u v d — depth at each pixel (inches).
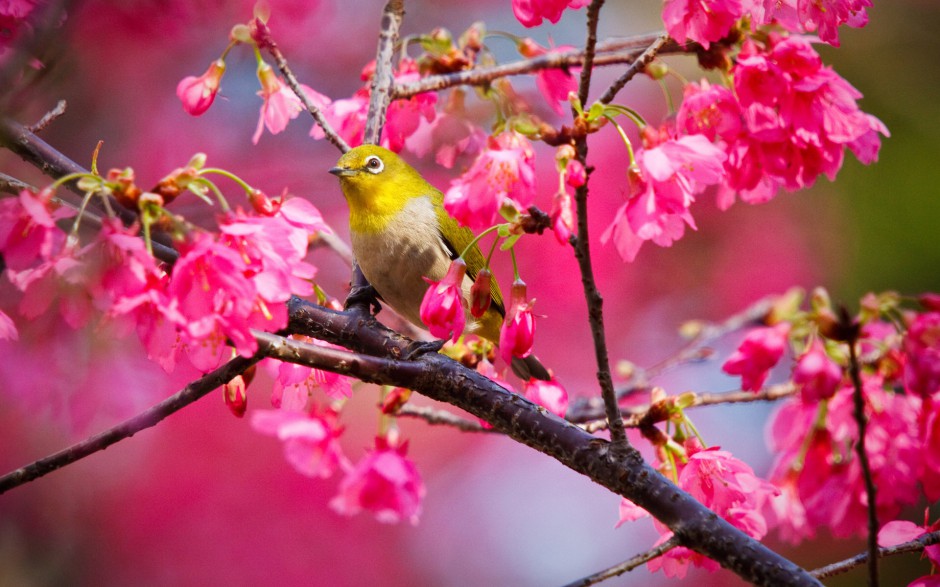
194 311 217.5
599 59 359.6
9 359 276.4
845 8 277.1
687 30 264.1
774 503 344.8
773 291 618.5
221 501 558.6
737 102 290.4
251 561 552.4
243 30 319.6
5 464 510.0
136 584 539.8
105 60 428.5
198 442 565.9
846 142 298.2
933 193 597.9
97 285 215.2
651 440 292.4
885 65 620.4
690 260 629.0
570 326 618.2
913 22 624.1
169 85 479.8
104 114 466.9
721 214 636.7
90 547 542.6
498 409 267.9
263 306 235.1
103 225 212.5
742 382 293.3
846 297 607.2
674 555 279.4
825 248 619.5
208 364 221.1
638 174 260.5
